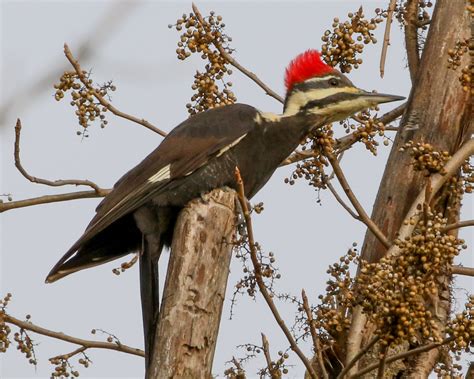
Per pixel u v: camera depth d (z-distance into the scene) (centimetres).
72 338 1162
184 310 973
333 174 1227
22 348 1151
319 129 1188
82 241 1138
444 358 1073
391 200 1196
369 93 1316
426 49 1259
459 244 907
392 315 871
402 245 901
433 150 1143
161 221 1194
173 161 1201
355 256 1076
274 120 1280
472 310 901
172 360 952
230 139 1220
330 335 1072
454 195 1170
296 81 1331
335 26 1214
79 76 1182
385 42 1193
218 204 1045
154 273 1165
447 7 1265
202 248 1011
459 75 1227
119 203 1179
